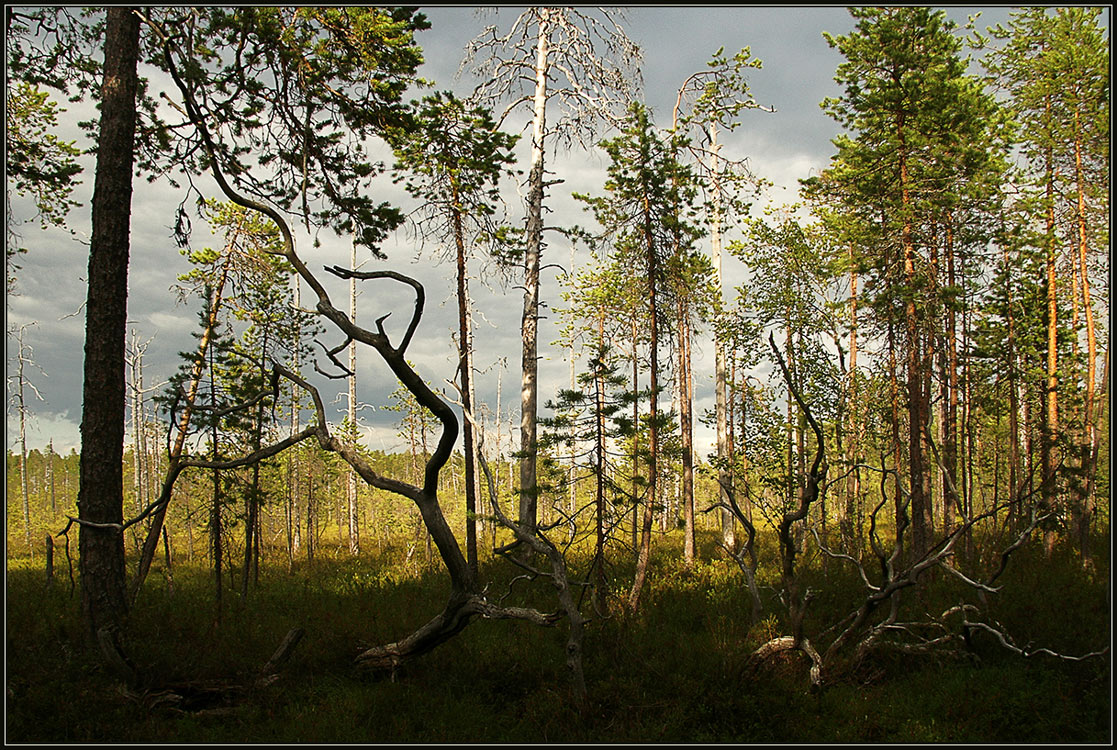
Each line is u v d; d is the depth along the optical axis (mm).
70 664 7496
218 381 14555
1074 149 17984
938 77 14633
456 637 9656
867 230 15586
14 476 70062
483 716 7375
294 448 26469
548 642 9820
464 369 16016
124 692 7105
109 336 8789
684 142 14047
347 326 7879
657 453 12844
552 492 12234
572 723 7258
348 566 21875
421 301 7504
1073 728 7199
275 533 38656
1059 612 10719
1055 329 18000
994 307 19469
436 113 14977
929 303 14594
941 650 9102
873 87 15375
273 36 9758
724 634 10336
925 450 16578
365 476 8242
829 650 8930
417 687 7977
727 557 17750
